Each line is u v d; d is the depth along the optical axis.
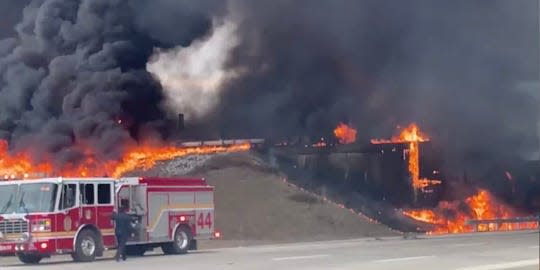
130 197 24.33
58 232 22.28
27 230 22.08
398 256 21.83
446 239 31.69
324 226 37.50
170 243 25.48
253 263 19.95
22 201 22.41
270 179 41.38
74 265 21.14
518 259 19.91
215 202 37.41
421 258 20.92
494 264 18.42
